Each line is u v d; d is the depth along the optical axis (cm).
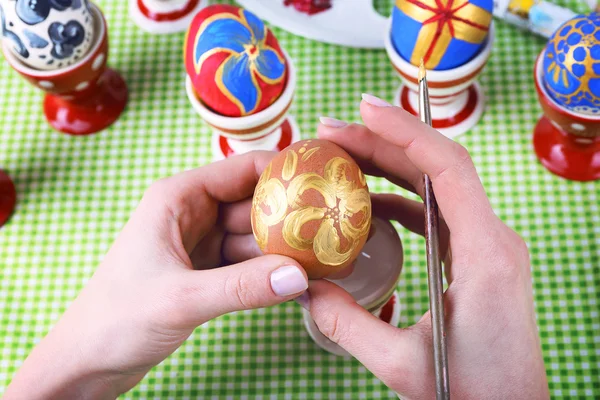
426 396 31
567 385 40
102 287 35
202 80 39
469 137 45
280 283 30
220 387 41
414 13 39
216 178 37
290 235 30
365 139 36
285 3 48
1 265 44
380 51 47
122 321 34
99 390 37
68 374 36
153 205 36
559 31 38
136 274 34
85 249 44
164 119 47
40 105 47
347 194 31
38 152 46
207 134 46
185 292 33
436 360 29
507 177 44
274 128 42
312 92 47
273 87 40
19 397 36
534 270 42
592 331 41
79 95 45
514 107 46
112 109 47
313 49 48
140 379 38
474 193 31
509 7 46
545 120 44
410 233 43
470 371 31
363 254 36
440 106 45
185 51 40
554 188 44
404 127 31
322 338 41
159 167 46
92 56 43
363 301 35
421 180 37
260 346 42
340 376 41
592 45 37
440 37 39
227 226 40
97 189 45
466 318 31
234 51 38
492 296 31
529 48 47
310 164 31
